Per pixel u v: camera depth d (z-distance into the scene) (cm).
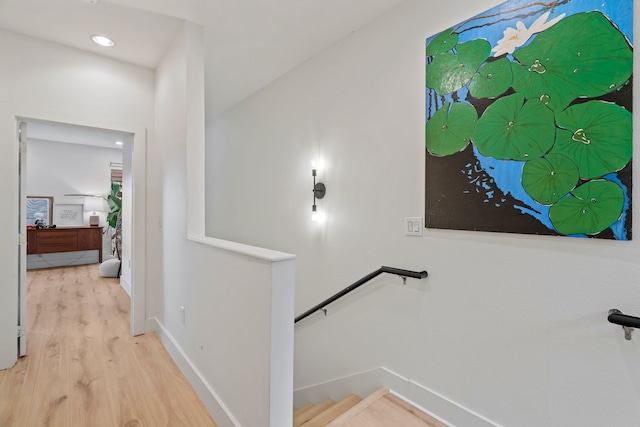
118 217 594
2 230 225
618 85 117
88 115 266
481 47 156
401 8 196
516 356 147
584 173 125
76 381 211
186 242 223
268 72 300
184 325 225
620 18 116
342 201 239
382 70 208
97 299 400
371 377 215
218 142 439
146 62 287
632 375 117
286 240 303
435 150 176
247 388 147
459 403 168
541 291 139
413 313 190
